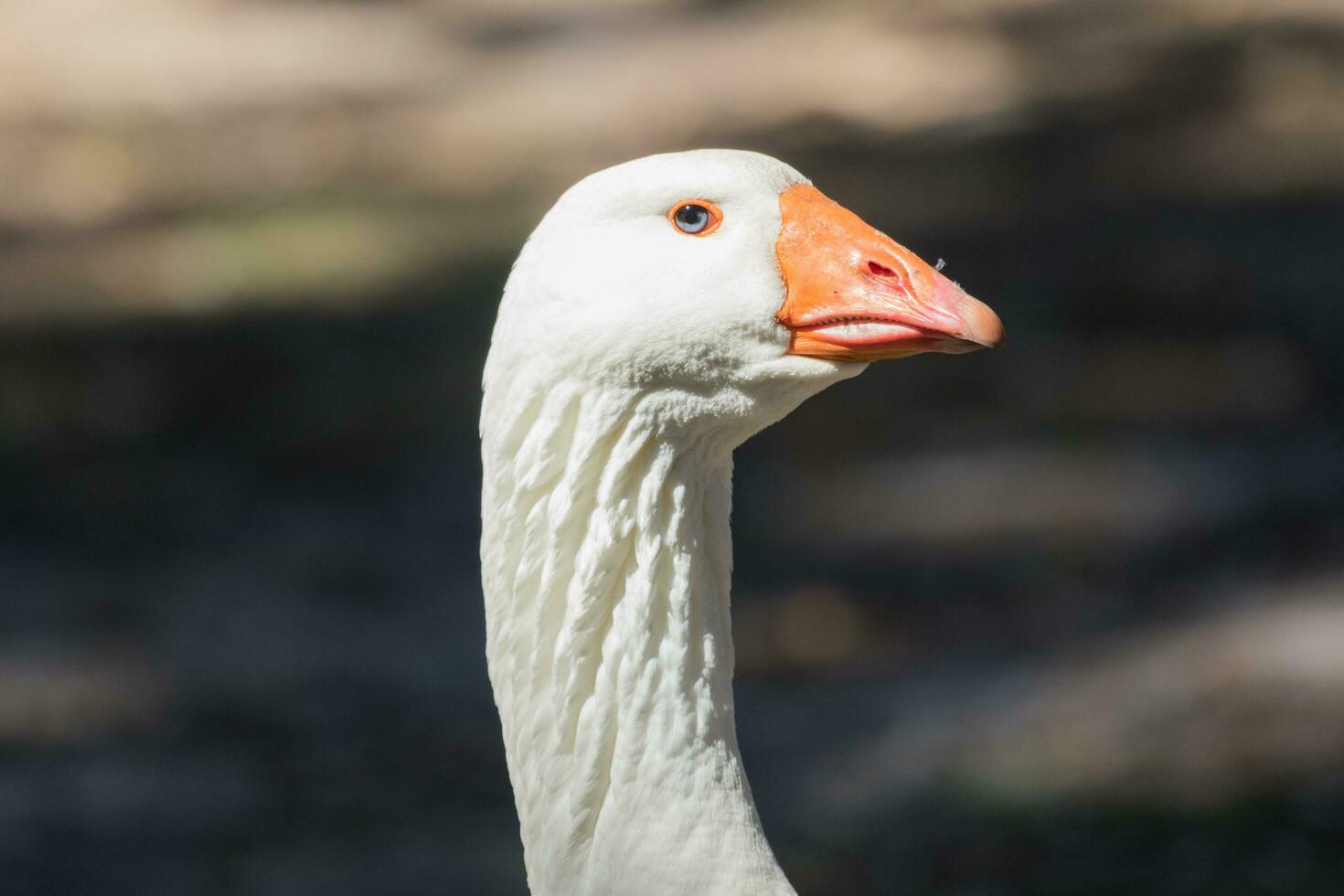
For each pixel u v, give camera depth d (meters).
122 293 32.72
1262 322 26.42
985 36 44.03
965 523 21.41
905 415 25.16
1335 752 15.23
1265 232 29.91
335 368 28.11
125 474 25.06
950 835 14.88
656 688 7.84
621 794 7.82
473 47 48.69
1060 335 26.97
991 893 13.89
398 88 44.97
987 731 16.47
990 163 35.06
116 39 49.38
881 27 45.38
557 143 39.66
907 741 16.52
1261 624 17.58
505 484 7.94
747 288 7.78
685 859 7.72
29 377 28.78
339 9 53.16
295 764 17.12
